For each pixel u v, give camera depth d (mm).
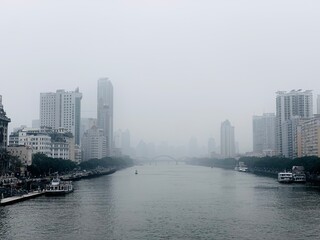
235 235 168000
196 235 168375
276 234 169000
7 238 163500
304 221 194250
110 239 162375
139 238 163750
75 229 179125
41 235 168250
